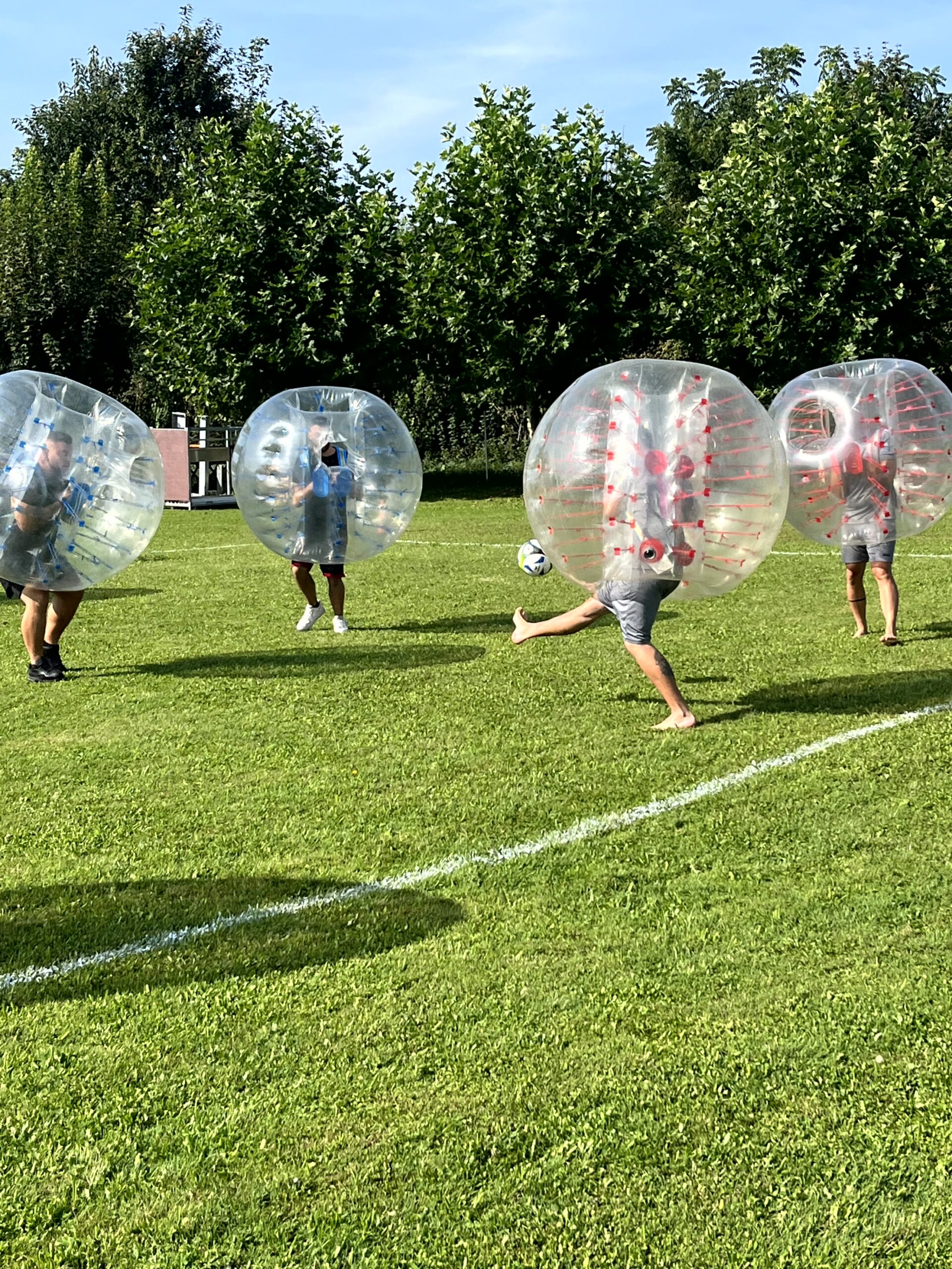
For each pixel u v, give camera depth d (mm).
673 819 4875
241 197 26484
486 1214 2512
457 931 3848
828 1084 2947
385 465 8773
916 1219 2469
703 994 3400
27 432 6910
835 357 25484
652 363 6020
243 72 49469
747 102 45594
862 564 8477
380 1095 2938
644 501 5789
